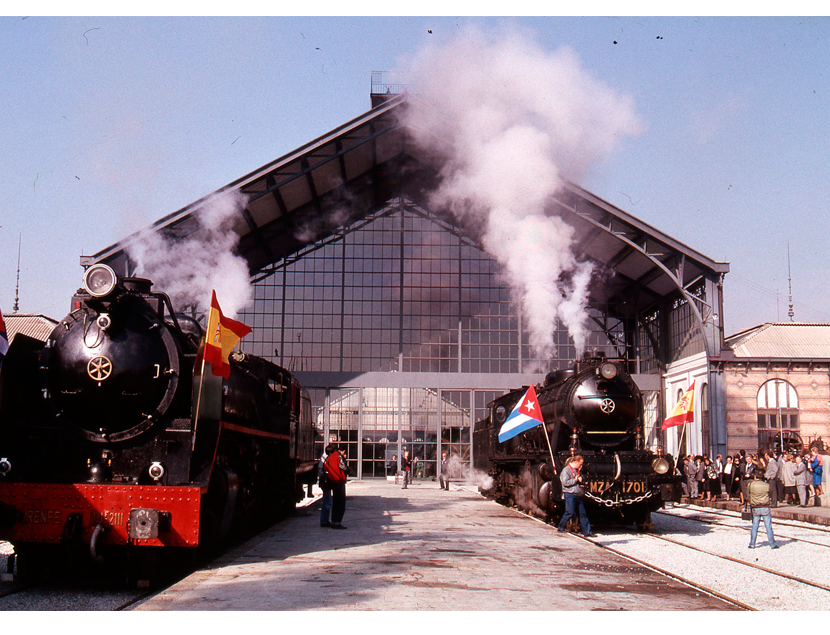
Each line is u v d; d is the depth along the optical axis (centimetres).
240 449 1305
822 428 3098
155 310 1048
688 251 3177
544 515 1823
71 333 999
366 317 3956
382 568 1007
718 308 3177
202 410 1002
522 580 935
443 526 1639
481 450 3067
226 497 1091
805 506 2364
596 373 1723
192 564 1041
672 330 3781
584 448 1730
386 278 3988
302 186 3459
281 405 1767
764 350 3241
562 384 1858
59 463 984
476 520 1803
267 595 807
